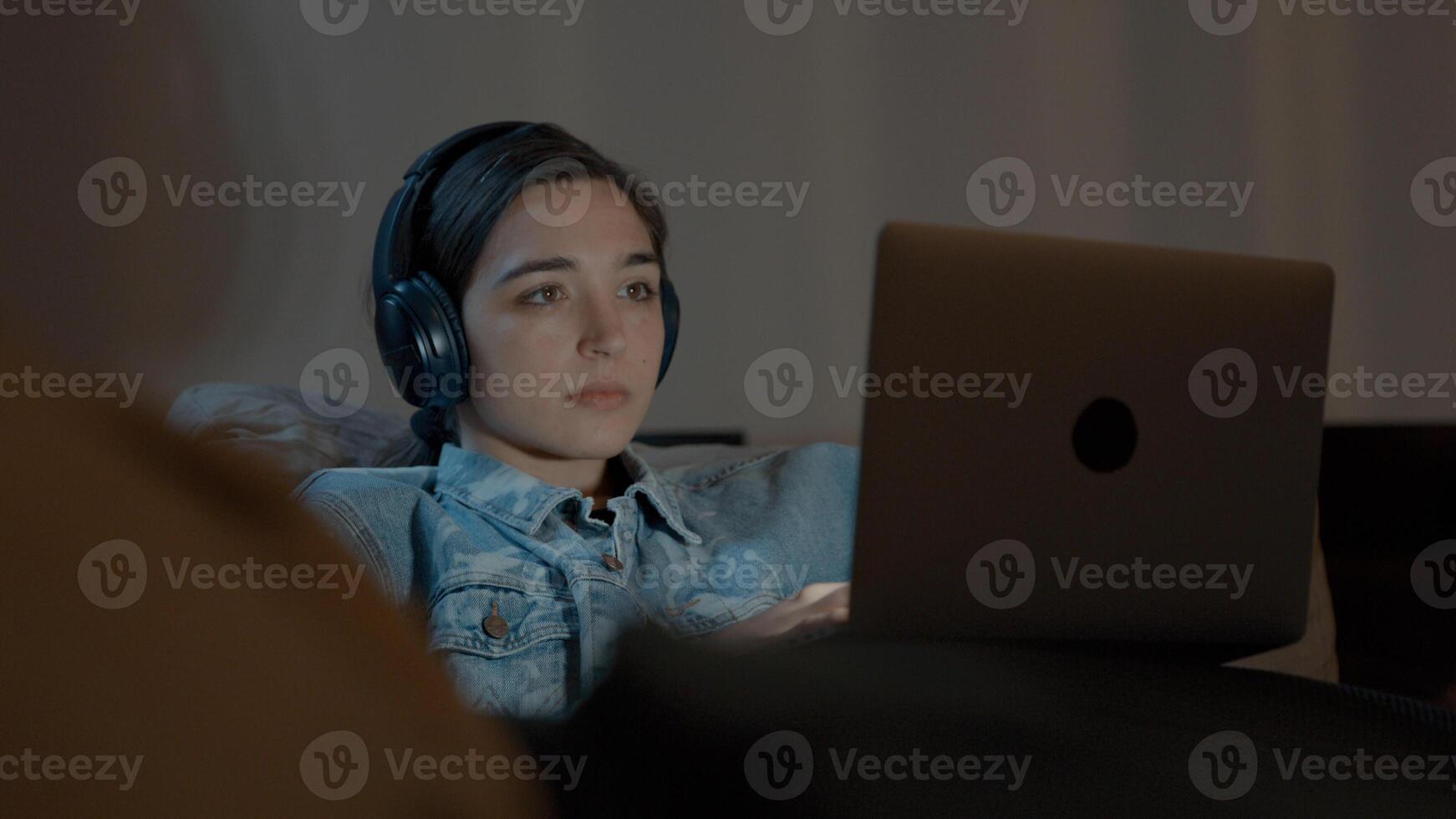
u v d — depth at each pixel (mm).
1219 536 896
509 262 1247
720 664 592
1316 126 2686
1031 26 2490
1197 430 870
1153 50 2580
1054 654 762
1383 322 2742
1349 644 1984
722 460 1506
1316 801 593
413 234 1282
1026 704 649
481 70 2123
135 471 169
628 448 1394
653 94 2252
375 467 1376
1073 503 838
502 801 234
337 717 190
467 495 1270
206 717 172
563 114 2188
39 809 160
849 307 2389
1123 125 2564
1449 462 2020
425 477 1328
